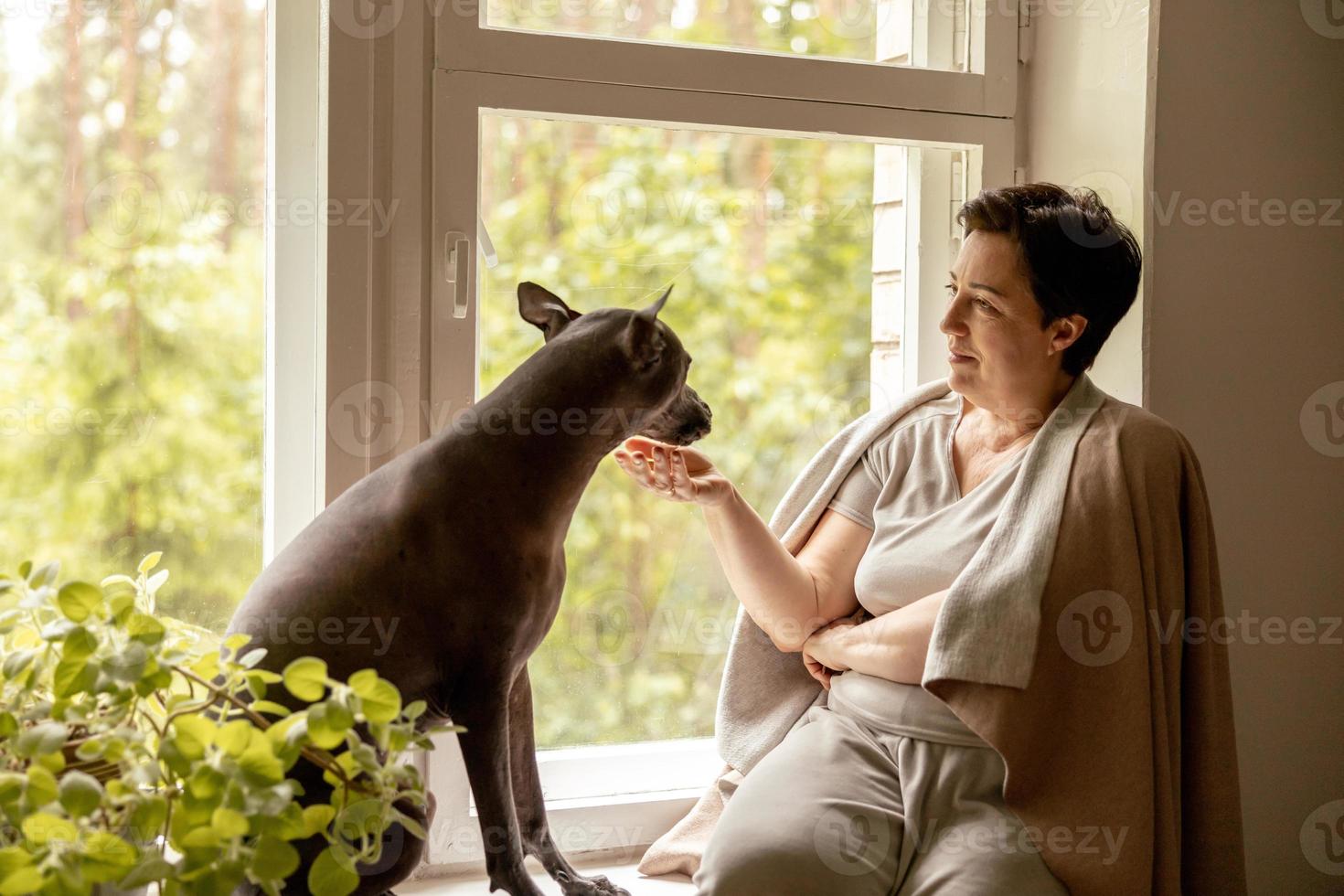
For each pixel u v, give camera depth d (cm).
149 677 90
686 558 158
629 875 147
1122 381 160
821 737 137
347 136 135
